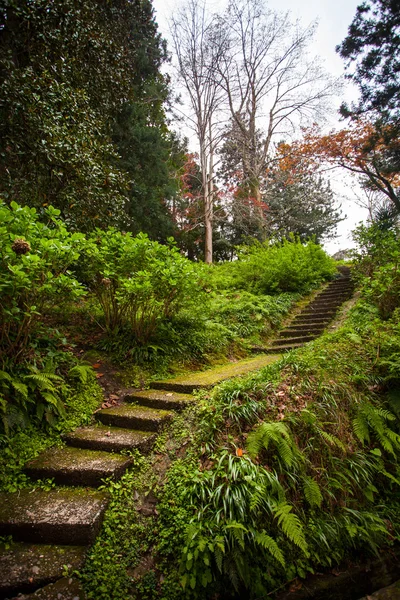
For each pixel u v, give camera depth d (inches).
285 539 83.1
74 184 209.0
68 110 209.3
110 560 77.4
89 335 180.9
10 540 78.7
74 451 108.7
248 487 84.9
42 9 187.3
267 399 116.6
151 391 150.4
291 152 677.9
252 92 735.1
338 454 106.2
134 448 106.8
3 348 118.4
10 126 173.0
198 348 202.1
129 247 162.6
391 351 142.8
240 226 716.7
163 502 90.6
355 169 628.4
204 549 75.4
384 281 215.2
